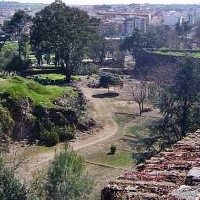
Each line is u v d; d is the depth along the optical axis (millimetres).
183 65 35031
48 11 77125
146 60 100938
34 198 16406
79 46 78000
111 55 120312
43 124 43906
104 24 169125
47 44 77875
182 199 5145
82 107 55312
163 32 131375
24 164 28031
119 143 44938
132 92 67625
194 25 167500
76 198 18516
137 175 6551
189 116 33500
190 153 7707
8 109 41625
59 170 18844
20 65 82688
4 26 112688
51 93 50188
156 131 33188
